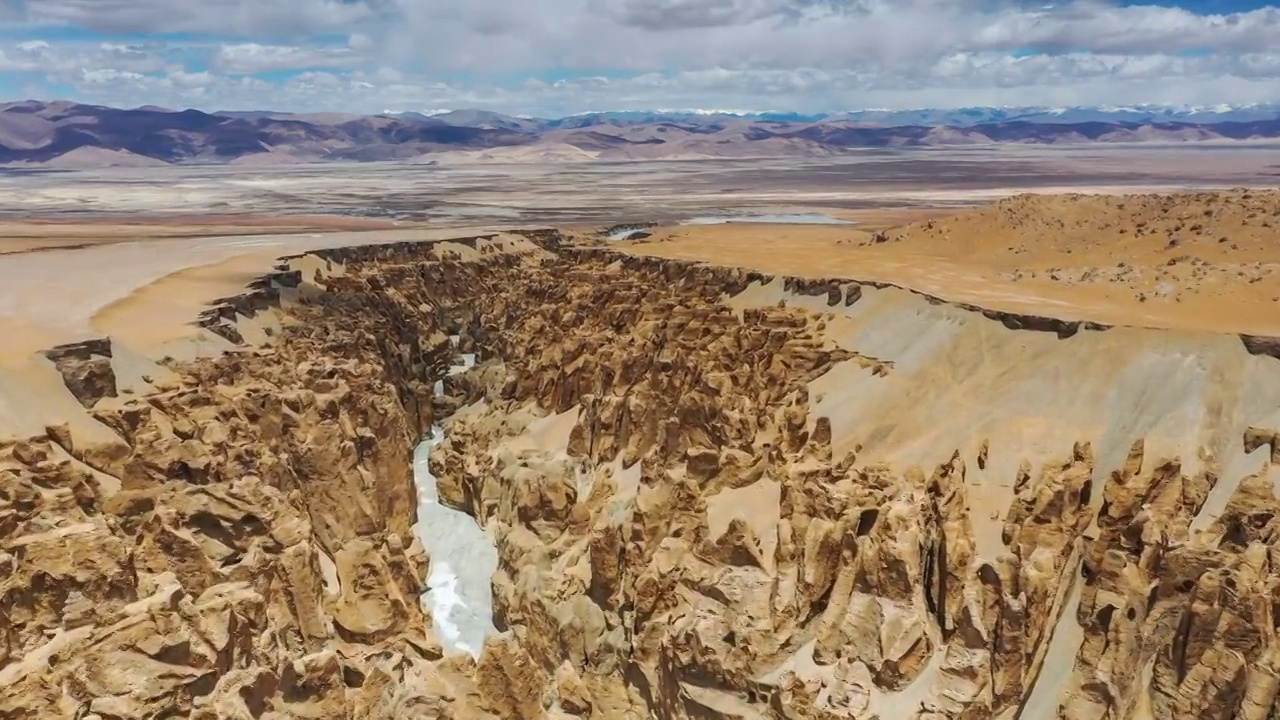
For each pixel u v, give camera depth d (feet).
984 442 177.68
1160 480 153.69
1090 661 138.31
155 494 148.97
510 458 236.43
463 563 218.79
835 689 143.13
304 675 126.11
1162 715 128.47
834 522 161.38
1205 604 126.11
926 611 148.46
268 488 162.40
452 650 183.73
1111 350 187.52
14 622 113.70
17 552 119.14
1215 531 143.84
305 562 153.99
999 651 141.08
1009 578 144.77
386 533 203.92
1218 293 227.20
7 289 265.95
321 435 194.39
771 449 197.57
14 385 160.25
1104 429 172.14
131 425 167.43
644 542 185.98
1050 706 138.31
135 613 116.16
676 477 192.65
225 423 179.11
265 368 214.90
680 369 229.86
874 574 148.87
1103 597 140.36
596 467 229.66
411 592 187.21
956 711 137.28
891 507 156.15
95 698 108.58
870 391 209.97
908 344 222.48
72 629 116.67
